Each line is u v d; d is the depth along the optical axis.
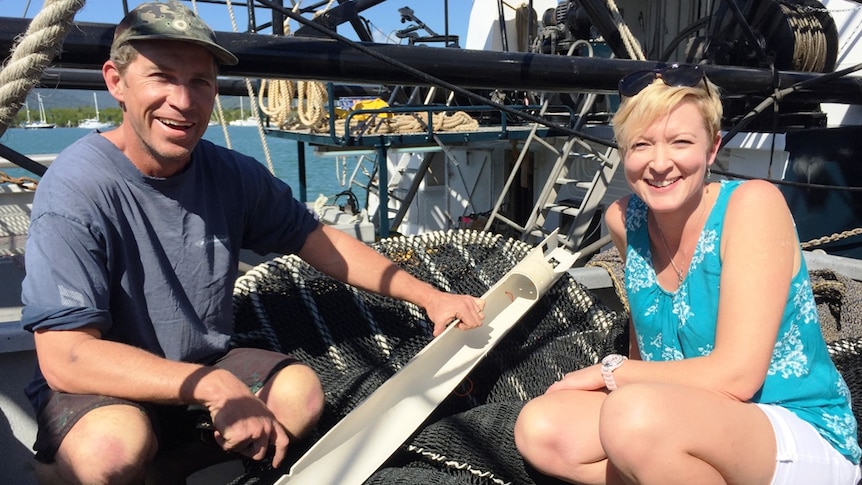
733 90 4.36
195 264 2.09
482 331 2.61
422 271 3.02
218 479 2.67
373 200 10.73
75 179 1.86
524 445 1.91
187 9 1.86
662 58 6.15
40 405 1.92
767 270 1.66
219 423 1.80
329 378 2.55
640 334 2.04
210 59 1.90
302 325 2.72
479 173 8.91
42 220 1.83
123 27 1.81
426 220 9.73
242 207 2.24
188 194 2.06
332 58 3.07
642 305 1.99
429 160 8.51
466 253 3.13
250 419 1.83
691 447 1.55
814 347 1.77
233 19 3.86
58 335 1.79
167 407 2.13
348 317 2.80
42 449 1.81
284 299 2.77
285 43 2.98
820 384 1.75
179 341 2.08
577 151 7.49
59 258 1.80
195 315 2.12
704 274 1.78
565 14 7.23
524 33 8.38
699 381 1.67
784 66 5.24
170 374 1.80
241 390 1.85
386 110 6.36
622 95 1.78
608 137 6.77
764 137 5.47
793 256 1.72
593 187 6.16
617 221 2.14
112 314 2.00
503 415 2.23
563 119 7.93
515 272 2.68
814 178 5.45
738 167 5.75
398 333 2.81
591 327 2.85
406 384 2.34
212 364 2.23
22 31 2.47
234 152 2.29
